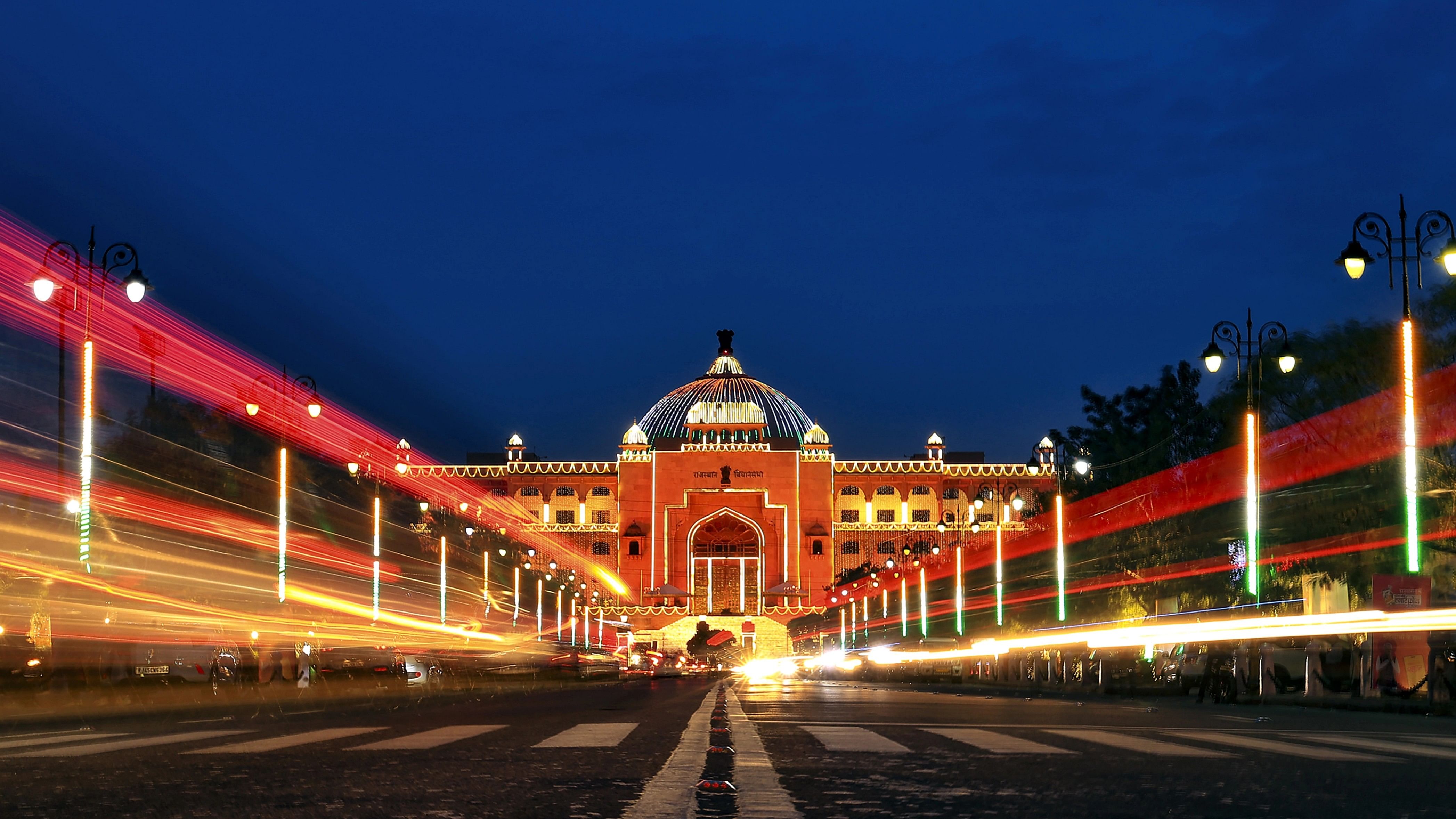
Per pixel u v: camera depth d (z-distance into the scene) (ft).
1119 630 152.66
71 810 26.25
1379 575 98.12
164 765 36.29
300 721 64.85
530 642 334.44
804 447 594.65
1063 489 230.68
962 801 28.12
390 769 34.94
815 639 515.50
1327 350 134.21
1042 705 91.45
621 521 590.55
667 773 33.68
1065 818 25.52
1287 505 137.59
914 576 421.59
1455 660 90.79
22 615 147.43
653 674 279.08
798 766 35.81
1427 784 32.12
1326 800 28.66
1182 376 207.82
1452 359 123.75
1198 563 180.34
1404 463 120.88
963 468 590.96
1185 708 98.78
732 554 595.88
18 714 82.99
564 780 31.83
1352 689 100.68
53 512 192.65
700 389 652.89
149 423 215.31
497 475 599.98
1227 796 29.12
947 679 239.09
